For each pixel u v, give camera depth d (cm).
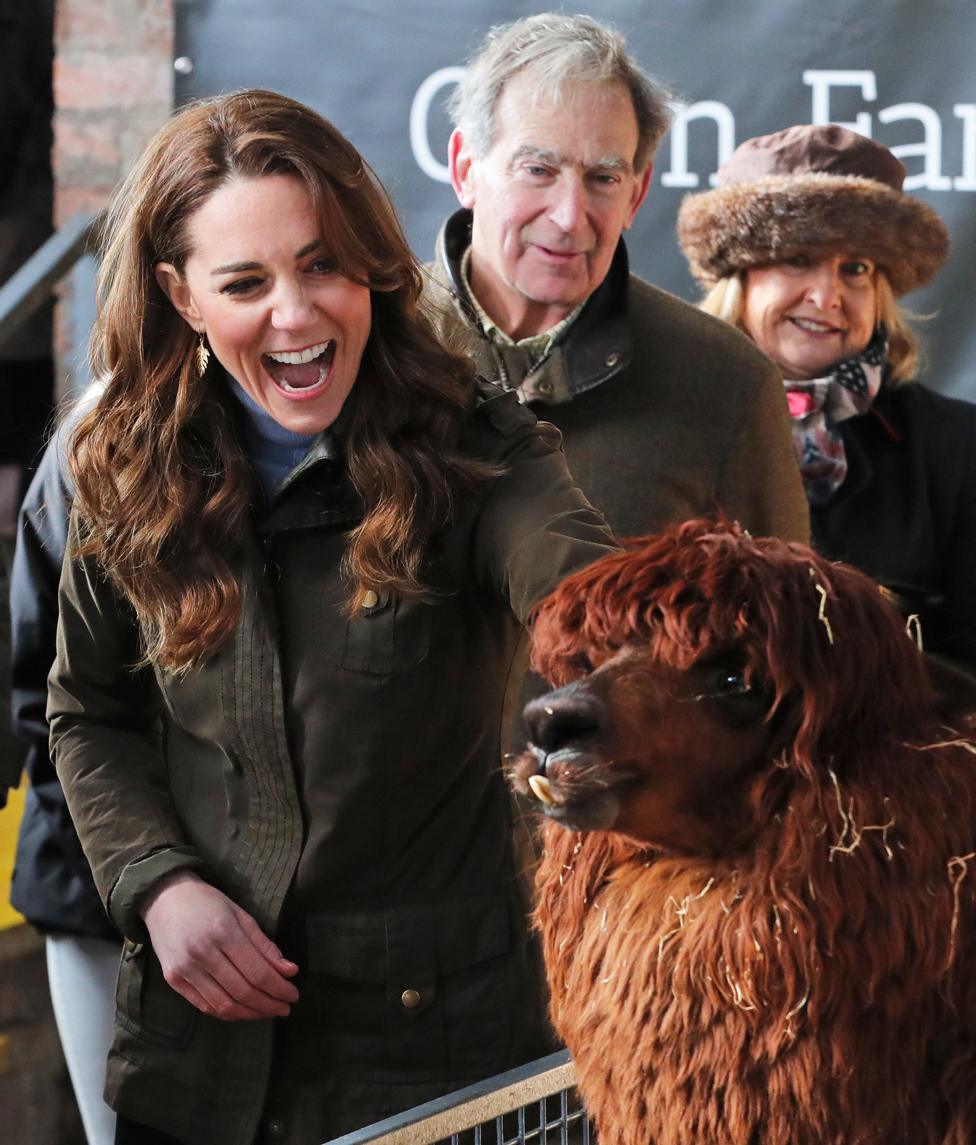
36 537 341
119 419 246
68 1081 543
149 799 260
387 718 239
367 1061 249
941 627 405
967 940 177
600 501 328
